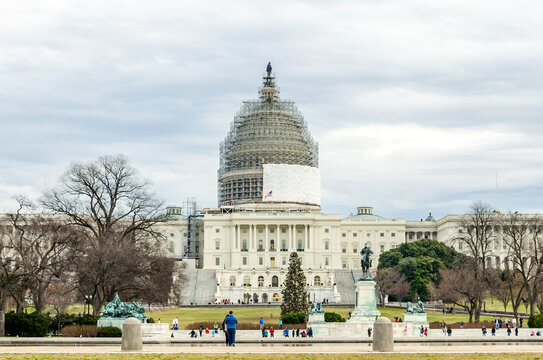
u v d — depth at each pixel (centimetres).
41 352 5209
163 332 9412
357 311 9538
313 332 9100
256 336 8656
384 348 5262
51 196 10712
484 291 13488
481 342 7019
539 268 12131
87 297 11056
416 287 19425
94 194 10806
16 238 10931
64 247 10325
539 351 5272
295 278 13338
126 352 5197
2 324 8369
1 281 9000
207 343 6906
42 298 11062
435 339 7069
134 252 10369
